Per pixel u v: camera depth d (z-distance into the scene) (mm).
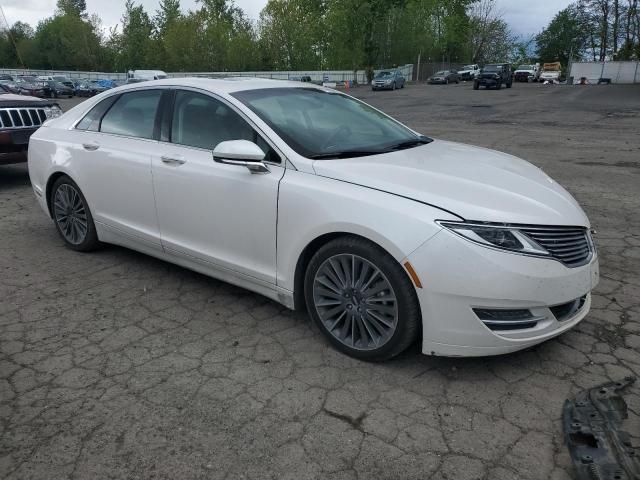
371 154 3420
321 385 2848
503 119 17391
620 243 4977
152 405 2695
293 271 3199
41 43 78938
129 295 3982
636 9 59969
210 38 61375
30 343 3303
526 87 42125
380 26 53875
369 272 2924
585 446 2311
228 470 2268
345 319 3109
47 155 4824
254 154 3154
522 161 3861
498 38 76562
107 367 3035
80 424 2562
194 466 2291
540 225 2725
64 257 4781
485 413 2615
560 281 2709
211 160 3572
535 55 94562
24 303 3850
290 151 3250
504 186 3012
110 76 64625
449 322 2689
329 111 3928
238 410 2650
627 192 6875
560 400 2705
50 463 2318
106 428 2531
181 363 3072
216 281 4230
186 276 4332
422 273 2662
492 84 37781
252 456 2346
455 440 2436
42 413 2643
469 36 72500
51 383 2889
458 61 71938
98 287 4129
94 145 4383
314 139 3434
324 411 2639
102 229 4527
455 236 2621
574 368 2977
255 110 3518
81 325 3527
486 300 2613
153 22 71250
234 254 3527
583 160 9211
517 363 3031
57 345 3277
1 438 2473
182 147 3801
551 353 3127
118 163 4145
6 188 7516
